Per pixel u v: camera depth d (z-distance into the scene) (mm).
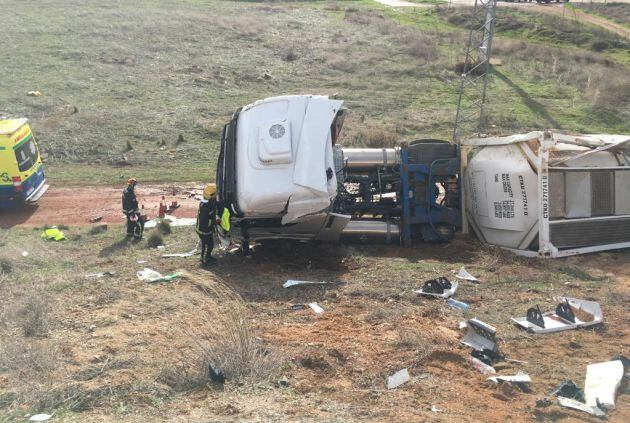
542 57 39750
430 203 13875
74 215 16234
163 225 14383
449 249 13508
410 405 6418
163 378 6957
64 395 6488
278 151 11414
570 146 13195
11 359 7258
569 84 34719
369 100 30016
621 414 6336
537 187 12375
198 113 26188
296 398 6543
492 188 13203
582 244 12695
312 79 33281
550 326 8711
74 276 10859
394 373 7219
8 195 15969
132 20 42094
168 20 42500
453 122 27031
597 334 8562
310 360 7395
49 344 7820
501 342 8258
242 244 12398
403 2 62188
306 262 12594
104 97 27391
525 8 56531
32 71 30078
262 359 7289
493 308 9555
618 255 12711
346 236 13727
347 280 11117
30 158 16781
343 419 6035
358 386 6910
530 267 11961
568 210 12641
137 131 23625
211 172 20438
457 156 13922
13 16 41625
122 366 7285
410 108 29172
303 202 11461
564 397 6656
